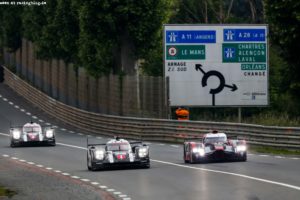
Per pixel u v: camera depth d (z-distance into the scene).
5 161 108.81
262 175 75.00
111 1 185.50
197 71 149.12
